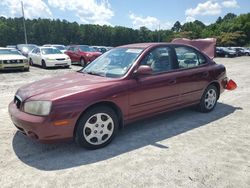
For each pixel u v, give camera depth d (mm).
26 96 3836
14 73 13383
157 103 4664
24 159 3678
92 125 3906
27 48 21000
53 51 16703
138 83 4324
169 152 3889
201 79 5465
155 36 104125
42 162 3594
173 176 3232
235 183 3096
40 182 3117
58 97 3609
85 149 3975
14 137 4438
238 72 14875
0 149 3979
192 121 5309
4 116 5641
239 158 3701
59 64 15781
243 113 5887
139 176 3236
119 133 4660
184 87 5102
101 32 99688
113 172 3330
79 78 4395
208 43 9430
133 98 4273
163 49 4938
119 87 4094
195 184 3068
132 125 5078
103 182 3113
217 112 5957
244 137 4477
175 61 5051
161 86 4652
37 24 90562
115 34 100938
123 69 4430
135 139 4387
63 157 3740
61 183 3096
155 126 5020
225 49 38594
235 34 77188
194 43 9461
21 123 3703
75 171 3359
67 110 3594
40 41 90562
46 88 3959
